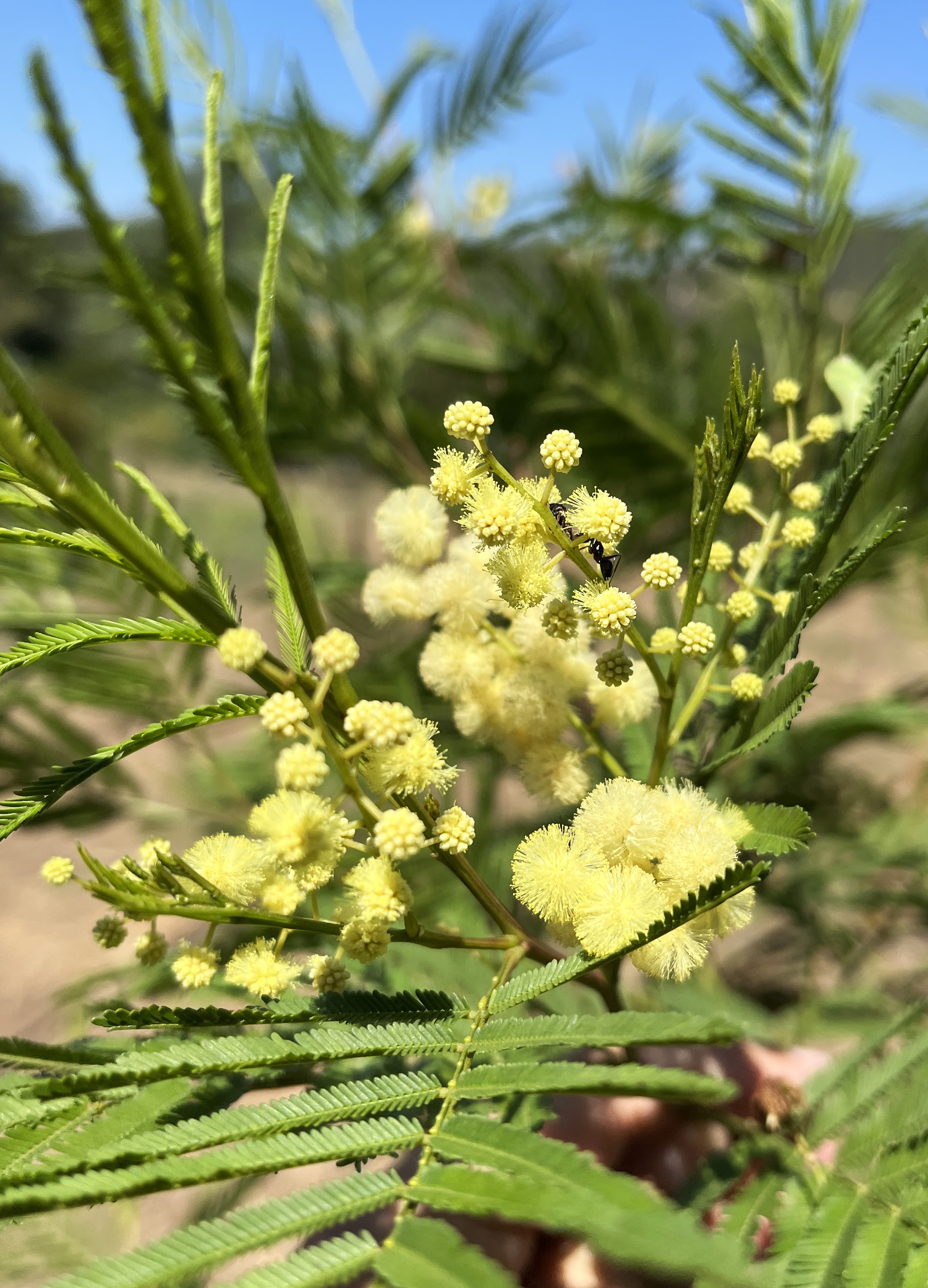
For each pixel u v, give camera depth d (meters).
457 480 0.09
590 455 0.24
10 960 0.47
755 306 0.25
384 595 0.11
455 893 0.19
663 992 0.20
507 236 0.24
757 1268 0.06
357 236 0.28
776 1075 0.14
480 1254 0.05
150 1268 0.06
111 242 0.06
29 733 0.19
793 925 0.28
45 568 0.17
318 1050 0.07
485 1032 0.08
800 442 0.12
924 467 0.18
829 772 0.26
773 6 0.16
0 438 0.06
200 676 0.20
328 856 0.09
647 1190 0.06
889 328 0.17
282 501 0.07
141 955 0.09
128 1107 0.08
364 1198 0.06
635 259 0.28
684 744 0.12
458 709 0.11
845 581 0.10
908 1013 0.11
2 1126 0.08
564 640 0.10
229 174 0.28
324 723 0.08
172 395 0.06
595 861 0.09
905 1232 0.08
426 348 0.28
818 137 0.17
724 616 0.13
